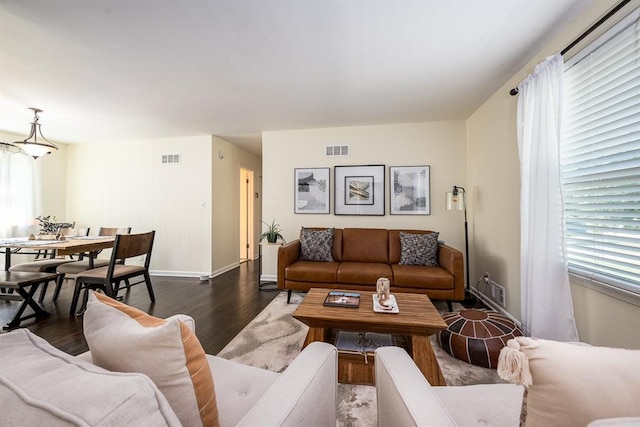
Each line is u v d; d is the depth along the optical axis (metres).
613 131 1.46
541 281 1.84
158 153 4.57
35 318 2.66
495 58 2.15
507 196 2.58
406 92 2.77
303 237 3.54
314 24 1.75
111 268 2.69
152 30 1.79
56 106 3.09
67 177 4.84
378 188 3.83
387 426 0.89
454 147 3.66
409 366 0.90
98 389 0.43
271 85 2.60
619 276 1.45
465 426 0.84
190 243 4.46
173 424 0.47
